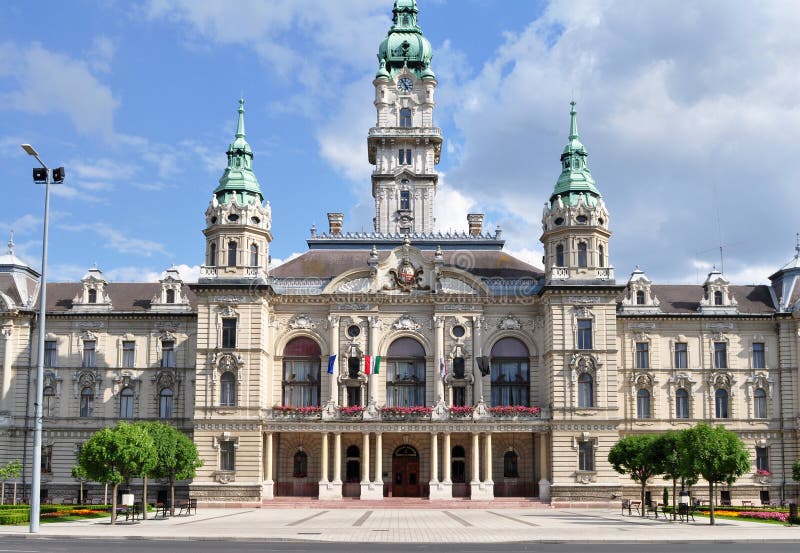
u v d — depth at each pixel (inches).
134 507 2888.8
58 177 2453.2
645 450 3292.3
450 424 3941.9
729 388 4229.8
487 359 4084.6
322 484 3922.2
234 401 3971.5
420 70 5118.1
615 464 3469.5
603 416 3934.5
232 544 2031.3
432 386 4148.6
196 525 2664.9
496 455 4141.2
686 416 4229.8
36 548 1852.9
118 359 4276.6
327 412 3961.6
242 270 4077.3
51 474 4168.3
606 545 2082.9
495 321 4220.0
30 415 4183.1
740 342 4274.1
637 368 4254.4
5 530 2333.9
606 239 4158.5
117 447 2733.8
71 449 4192.9
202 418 3944.4
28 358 4229.8
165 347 4296.3
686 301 4384.8
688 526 2704.2
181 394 4247.0
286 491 4092.0
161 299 4315.9
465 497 4035.4
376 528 2596.0
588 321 4020.7
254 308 4030.5
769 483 4131.4
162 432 3169.3
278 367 4178.2
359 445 4116.6
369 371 4067.4
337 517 3176.7
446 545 2060.8
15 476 3599.9
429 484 3927.2
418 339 4195.4
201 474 3900.1
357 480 4111.7
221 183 4205.2
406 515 3309.5
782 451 4165.8
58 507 3270.2
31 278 4468.5
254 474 3900.1
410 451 4156.0
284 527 2603.3
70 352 4266.7
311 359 4205.2
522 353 4210.1
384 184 4972.9
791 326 4237.2
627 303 4315.9
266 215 4195.4
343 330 4185.5
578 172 4222.4
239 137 4298.7
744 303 4365.2
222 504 3855.8
